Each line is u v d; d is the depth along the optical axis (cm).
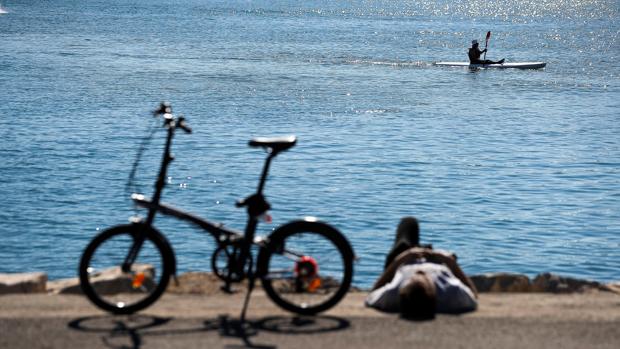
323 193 4969
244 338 1259
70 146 6147
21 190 4850
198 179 5231
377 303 1434
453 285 1415
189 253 3722
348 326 1323
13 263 3603
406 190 5097
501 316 1385
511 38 19088
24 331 1275
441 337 1266
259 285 1606
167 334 1276
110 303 1384
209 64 12562
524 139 6981
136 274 1416
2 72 10881
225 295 1531
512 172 5675
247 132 6938
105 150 6041
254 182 5200
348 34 19350
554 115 8369
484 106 8906
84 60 12756
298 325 1330
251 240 1392
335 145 6500
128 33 18325
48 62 12338
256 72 11644
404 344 1231
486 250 3934
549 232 4244
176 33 18675
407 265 1455
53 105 8156
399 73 11944
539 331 1301
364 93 9700
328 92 9694
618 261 3784
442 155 6225
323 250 1455
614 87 10800
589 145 6756
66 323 1323
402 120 7825
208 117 7644
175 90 9531
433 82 10962
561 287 1648
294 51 14962
